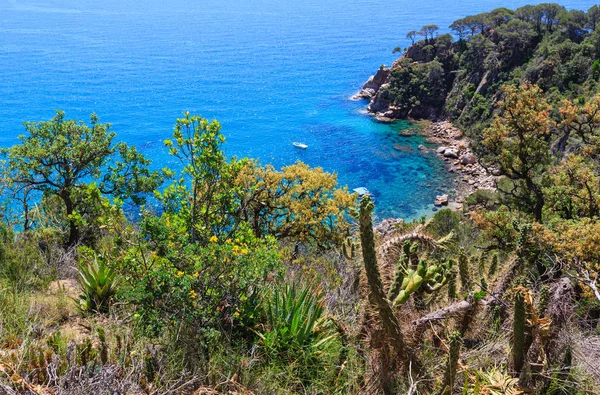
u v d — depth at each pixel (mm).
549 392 3672
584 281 5266
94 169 20984
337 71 164000
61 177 21000
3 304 5238
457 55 108000
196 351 4445
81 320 5434
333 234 20578
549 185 23594
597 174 22094
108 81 159375
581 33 98062
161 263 5117
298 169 21219
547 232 14922
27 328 4633
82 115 115500
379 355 3844
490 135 25172
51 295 6355
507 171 25547
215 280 5145
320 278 7281
